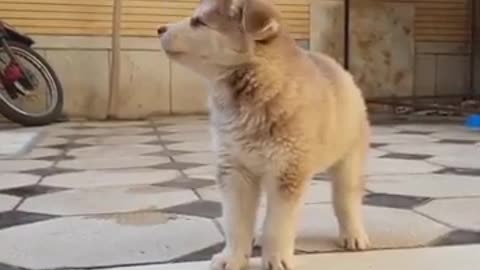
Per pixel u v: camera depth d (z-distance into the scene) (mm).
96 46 4746
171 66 4879
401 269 1197
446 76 5371
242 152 1173
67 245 1356
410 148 2990
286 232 1184
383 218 1601
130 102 4836
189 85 4926
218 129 1198
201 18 1167
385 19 5227
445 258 1265
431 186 2023
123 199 1835
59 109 4316
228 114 1173
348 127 1306
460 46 5348
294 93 1148
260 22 1127
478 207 1718
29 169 2398
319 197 1843
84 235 1437
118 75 4754
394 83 5293
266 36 1136
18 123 4141
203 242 1386
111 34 4762
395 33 5258
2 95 4098
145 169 2404
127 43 4781
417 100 5027
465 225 1527
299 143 1149
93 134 3672
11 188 2008
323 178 2129
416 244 1373
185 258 1280
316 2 5062
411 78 5316
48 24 4652
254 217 1234
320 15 5078
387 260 1255
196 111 4953
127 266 1228
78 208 1714
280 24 1173
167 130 3891
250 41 1139
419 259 1260
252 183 1216
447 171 2328
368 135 1437
